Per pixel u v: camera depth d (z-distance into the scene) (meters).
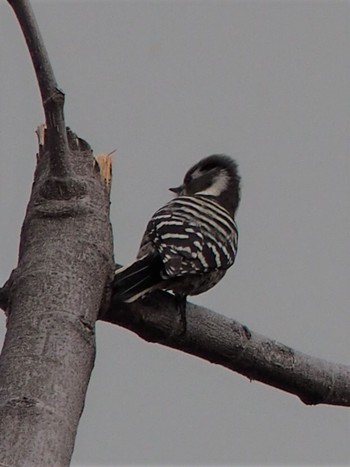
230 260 11.91
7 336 8.03
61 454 7.02
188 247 11.32
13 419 7.09
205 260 11.34
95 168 9.91
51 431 7.08
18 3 8.21
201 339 9.95
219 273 11.84
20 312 8.22
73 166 9.77
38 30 8.38
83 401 7.72
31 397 7.26
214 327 9.98
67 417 7.31
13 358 7.70
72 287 8.49
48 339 7.89
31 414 7.13
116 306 9.47
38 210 9.16
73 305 8.34
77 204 9.19
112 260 9.17
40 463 6.84
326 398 10.45
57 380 7.54
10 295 8.55
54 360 7.70
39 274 8.53
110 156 10.10
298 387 10.36
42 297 8.33
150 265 10.04
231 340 10.02
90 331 8.24
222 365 10.23
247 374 10.29
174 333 9.83
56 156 9.04
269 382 10.34
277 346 10.26
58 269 8.61
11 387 7.40
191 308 9.98
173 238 11.33
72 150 10.09
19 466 6.76
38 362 7.64
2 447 6.88
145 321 9.69
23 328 8.00
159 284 10.07
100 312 9.13
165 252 10.88
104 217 9.32
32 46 8.44
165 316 9.77
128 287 9.52
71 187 9.23
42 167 9.75
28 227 9.13
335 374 10.44
